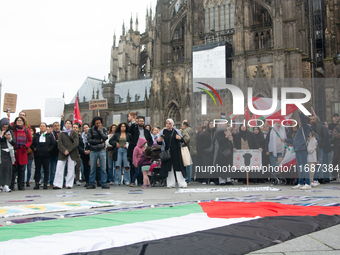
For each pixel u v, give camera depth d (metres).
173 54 94.19
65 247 5.55
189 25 86.38
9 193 18.64
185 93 84.25
